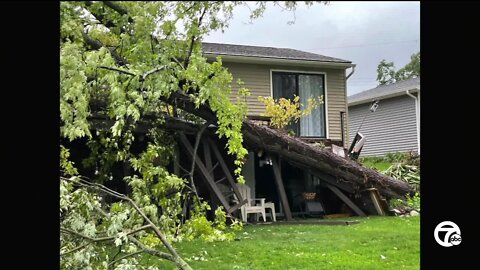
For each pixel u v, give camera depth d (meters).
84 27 3.68
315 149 8.56
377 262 5.12
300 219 8.94
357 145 9.84
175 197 4.57
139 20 3.48
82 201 3.31
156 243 3.97
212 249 5.74
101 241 3.23
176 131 6.84
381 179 8.91
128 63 3.93
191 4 3.75
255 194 9.57
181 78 4.43
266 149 8.33
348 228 7.38
